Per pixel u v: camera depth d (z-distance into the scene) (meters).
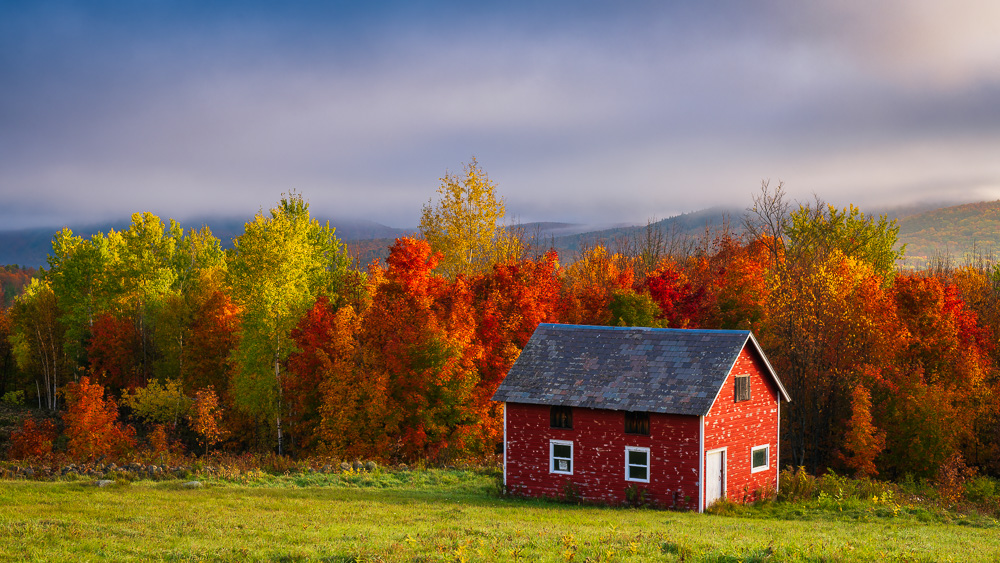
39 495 26.42
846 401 55.31
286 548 18.55
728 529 24.22
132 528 20.91
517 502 32.06
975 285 77.50
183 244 98.25
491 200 70.62
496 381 54.34
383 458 48.59
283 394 56.19
